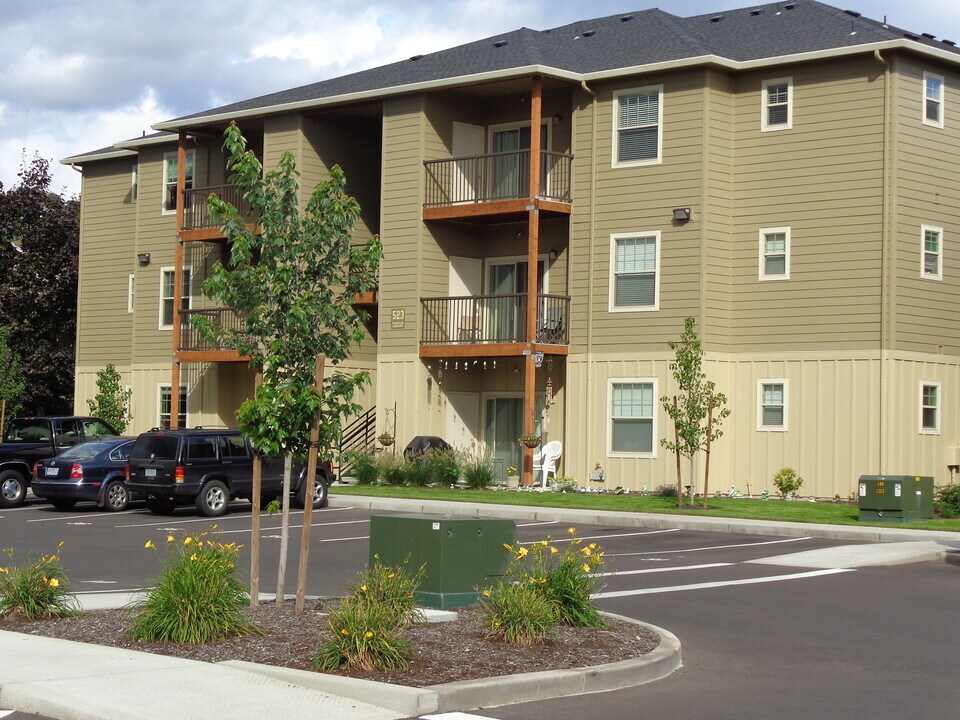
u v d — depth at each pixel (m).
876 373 29.44
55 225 45.38
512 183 34.62
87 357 43.50
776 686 10.97
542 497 29.12
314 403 12.87
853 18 32.44
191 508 29.61
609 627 12.77
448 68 34.50
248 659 10.92
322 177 36.75
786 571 18.66
